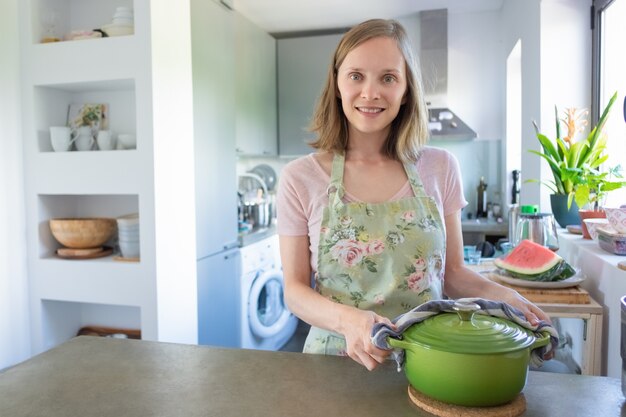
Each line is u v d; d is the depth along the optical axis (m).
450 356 0.70
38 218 2.30
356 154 1.20
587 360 1.54
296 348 3.77
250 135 3.83
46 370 0.93
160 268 2.20
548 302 1.58
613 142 2.36
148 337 2.20
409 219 1.12
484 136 4.16
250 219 3.89
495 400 0.71
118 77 2.15
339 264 1.12
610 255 1.61
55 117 2.39
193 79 2.60
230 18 3.07
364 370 0.91
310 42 4.32
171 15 2.28
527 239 1.94
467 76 4.15
